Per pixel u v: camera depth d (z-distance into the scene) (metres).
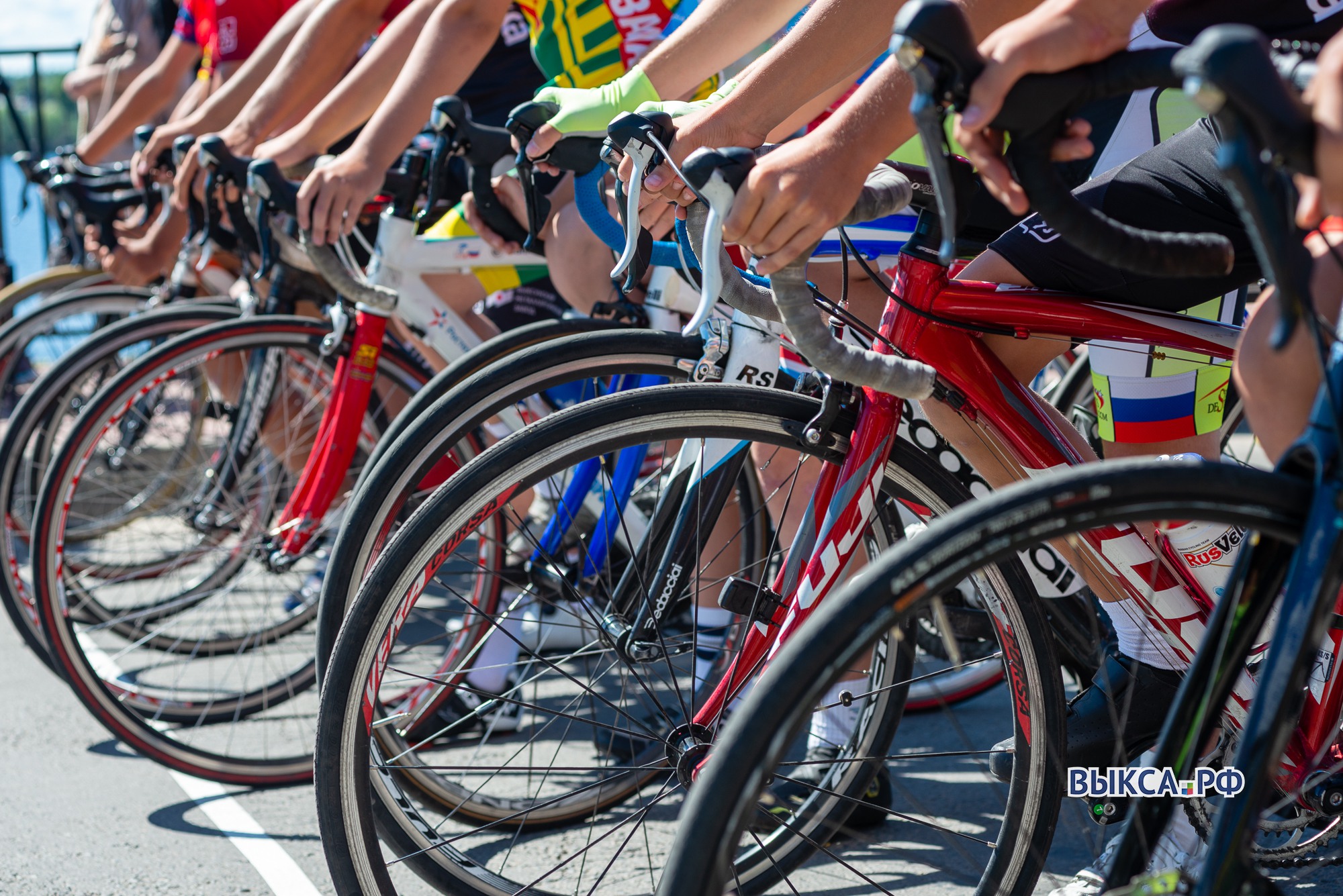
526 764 2.58
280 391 3.23
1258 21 1.54
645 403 1.64
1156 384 1.85
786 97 1.43
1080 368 2.84
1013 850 1.73
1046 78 1.04
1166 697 1.77
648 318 2.31
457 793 2.27
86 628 3.37
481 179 2.34
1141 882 1.15
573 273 2.42
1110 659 1.86
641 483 2.20
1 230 6.50
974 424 1.64
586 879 2.18
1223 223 1.59
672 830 2.39
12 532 3.16
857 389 1.59
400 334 2.87
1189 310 1.93
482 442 2.38
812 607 1.56
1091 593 2.09
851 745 2.00
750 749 1.03
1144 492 1.08
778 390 1.65
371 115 2.72
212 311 3.30
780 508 2.04
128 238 3.96
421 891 2.17
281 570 2.70
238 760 2.72
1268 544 1.12
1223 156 0.91
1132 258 1.14
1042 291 1.61
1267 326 1.26
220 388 3.33
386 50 2.64
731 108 1.43
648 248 1.58
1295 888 1.98
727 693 1.67
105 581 3.47
